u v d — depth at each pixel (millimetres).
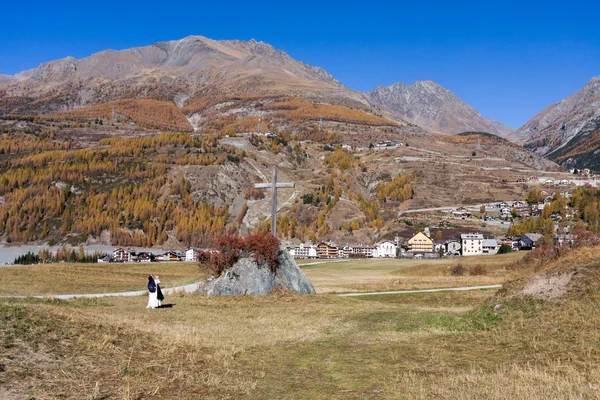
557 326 18766
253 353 16766
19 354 12672
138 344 16078
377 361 15867
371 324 23969
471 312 24859
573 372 13680
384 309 31312
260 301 33719
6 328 14555
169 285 53500
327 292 49781
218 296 35656
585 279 22453
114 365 13359
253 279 36656
